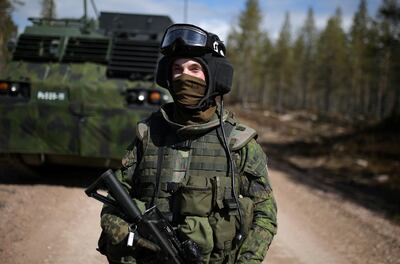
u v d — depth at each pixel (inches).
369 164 746.2
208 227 89.0
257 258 88.9
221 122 94.2
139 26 394.3
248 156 93.9
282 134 1358.3
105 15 390.6
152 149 95.5
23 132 300.4
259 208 93.7
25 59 325.7
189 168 93.0
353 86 2714.1
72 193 302.7
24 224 226.5
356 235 304.0
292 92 3410.4
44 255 194.7
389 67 1519.4
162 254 89.3
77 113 298.4
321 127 1566.2
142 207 92.2
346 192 511.5
